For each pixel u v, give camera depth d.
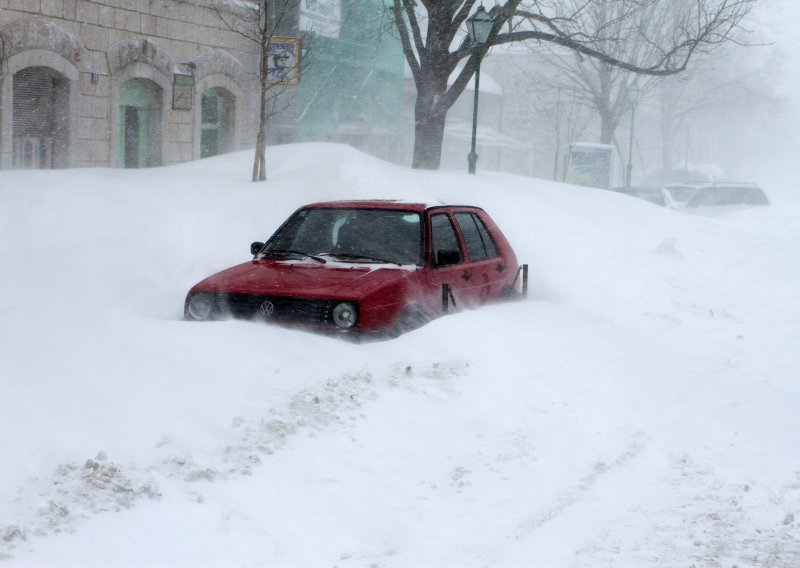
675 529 6.44
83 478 5.79
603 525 6.45
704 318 15.24
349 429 7.43
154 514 5.63
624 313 14.84
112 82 26.53
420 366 9.06
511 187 20.59
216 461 6.48
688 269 18.17
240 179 18.05
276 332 9.27
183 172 18.42
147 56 27.53
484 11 22.14
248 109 32.69
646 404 9.70
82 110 25.59
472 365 9.46
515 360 9.92
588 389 9.72
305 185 17.11
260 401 7.50
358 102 41.84
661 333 13.99
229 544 5.51
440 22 28.78
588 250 17.75
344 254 10.93
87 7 25.42
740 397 10.70
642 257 18.17
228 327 9.12
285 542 5.66
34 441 6.16
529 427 8.34
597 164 46.19
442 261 10.77
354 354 9.08
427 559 5.63
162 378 7.54
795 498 7.30
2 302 9.05
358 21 40.75
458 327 10.22
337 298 9.70
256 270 10.70
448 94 29.14
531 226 18.11
